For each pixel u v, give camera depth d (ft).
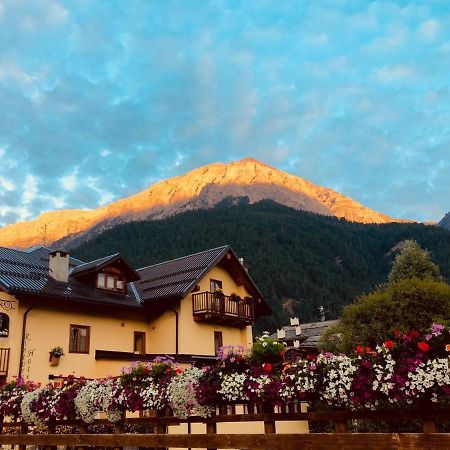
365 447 19.40
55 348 61.98
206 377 25.22
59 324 64.69
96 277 72.33
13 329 59.52
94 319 69.62
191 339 75.00
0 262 66.54
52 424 34.50
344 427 21.95
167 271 85.51
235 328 84.79
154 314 77.71
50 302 64.44
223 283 85.61
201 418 26.04
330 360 21.79
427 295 62.08
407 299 62.69
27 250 78.84
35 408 34.32
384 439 18.97
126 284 76.84
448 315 60.23
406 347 20.20
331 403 21.99
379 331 62.95
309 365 22.29
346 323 67.67
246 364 24.48
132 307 73.05
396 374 19.74
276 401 22.71
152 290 79.20
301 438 21.22
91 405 30.89
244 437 23.24
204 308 76.02
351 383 20.61
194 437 25.21
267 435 22.33
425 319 60.64
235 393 23.71
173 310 74.90
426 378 18.99
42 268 71.41
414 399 19.99
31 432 45.75
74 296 65.36
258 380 23.17
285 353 24.39
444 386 18.86
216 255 83.10
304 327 128.98
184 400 25.70
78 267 76.38
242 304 83.76
